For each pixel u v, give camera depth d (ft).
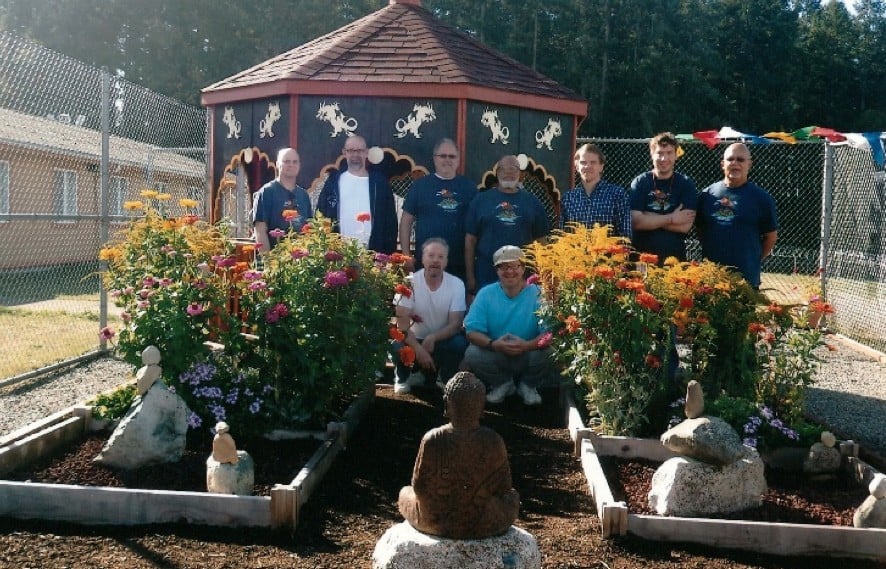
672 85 121.70
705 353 18.37
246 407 17.43
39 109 38.68
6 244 55.36
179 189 73.05
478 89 26.76
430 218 24.57
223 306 17.56
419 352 21.70
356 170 24.75
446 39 29.94
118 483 14.51
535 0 128.36
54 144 57.36
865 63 153.58
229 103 30.04
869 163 41.04
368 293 17.92
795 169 87.40
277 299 17.47
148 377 15.42
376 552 10.11
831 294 43.86
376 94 26.61
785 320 18.21
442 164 24.63
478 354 21.38
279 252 18.13
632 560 12.19
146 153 67.77
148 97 42.88
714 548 12.74
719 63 132.36
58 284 54.49
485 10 131.54
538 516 14.02
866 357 33.96
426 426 19.47
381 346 18.29
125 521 13.19
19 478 14.55
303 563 11.87
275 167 28.04
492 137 27.71
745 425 16.87
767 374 18.44
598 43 124.36
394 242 25.90
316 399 17.74
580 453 17.12
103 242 29.07
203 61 121.60
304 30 123.03
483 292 21.67
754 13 141.38
